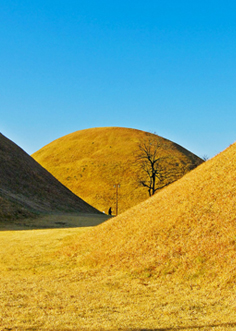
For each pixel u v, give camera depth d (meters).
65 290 10.09
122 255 13.24
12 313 7.97
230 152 17.69
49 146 101.25
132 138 90.69
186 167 77.50
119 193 70.06
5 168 44.56
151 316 7.61
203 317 7.43
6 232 23.03
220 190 14.58
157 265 11.61
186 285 9.91
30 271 12.84
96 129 101.38
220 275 9.86
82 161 84.50
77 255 14.86
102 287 10.35
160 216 15.18
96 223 29.12
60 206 44.72
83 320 7.44
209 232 12.23
